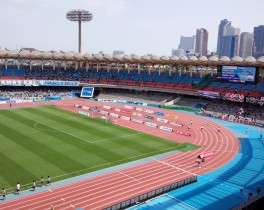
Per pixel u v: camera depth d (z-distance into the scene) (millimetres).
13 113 80312
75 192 37625
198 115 92938
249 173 46500
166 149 56250
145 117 85625
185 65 111688
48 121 72625
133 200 35375
